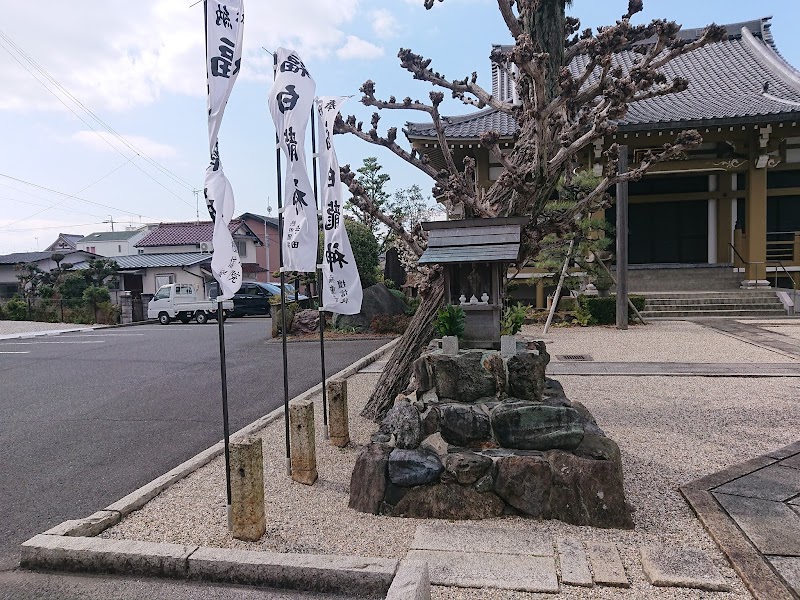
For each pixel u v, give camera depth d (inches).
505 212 213.9
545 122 180.4
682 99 680.4
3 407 302.4
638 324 562.6
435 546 128.6
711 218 710.5
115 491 176.2
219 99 142.6
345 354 474.0
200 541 135.6
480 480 145.4
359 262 829.8
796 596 103.2
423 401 162.6
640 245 740.7
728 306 596.1
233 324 851.4
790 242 655.1
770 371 323.6
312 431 174.9
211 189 141.9
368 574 115.2
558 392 168.7
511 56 163.6
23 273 1083.3
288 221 183.9
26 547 130.3
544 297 680.4
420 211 1104.8
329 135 202.4
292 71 183.3
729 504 145.2
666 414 239.3
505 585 111.8
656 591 108.9
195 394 323.0
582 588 110.4
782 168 663.8
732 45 820.6
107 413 281.7
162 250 1347.2
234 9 146.2
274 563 119.6
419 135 609.0
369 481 151.6
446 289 172.4
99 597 117.1
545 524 139.1
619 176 205.3
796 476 164.9
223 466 193.2
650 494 155.2
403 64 226.5
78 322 926.4
